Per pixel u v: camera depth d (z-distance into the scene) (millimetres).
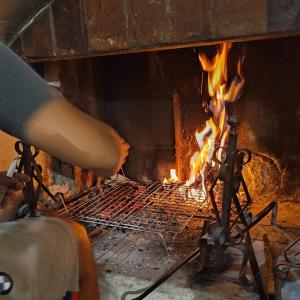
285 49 1499
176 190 1661
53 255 503
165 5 1119
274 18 1001
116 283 1163
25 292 450
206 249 1119
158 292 1120
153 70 1731
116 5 1184
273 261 1181
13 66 363
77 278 541
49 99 379
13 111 359
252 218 1270
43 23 1305
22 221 550
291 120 1579
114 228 1407
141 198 1606
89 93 1754
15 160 1198
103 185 1773
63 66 1591
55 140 376
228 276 1121
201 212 1469
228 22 1056
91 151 392
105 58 1798
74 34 1274
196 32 1102
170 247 1302
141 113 1818
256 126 1631
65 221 585
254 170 1682
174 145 1801
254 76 1573
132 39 1189
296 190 1650
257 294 1052
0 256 458
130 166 1910
